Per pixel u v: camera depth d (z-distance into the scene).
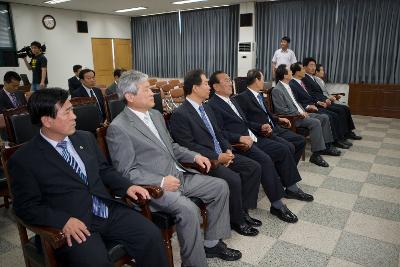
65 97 1.34
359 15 5.96
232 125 2.52
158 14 8.97
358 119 5.80
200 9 8.08
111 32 9.27
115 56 9.53
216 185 1.78
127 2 7.05
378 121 5.61
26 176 1.27
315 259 1.85
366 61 6.07
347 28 6.12
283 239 2.06
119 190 1.51
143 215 1.53
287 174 2.52
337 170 3.28
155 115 1.92
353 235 2.10
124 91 1.72
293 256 1.88
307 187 2.87
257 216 2.37
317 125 3.37
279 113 3.39
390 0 5.65
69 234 1.23
